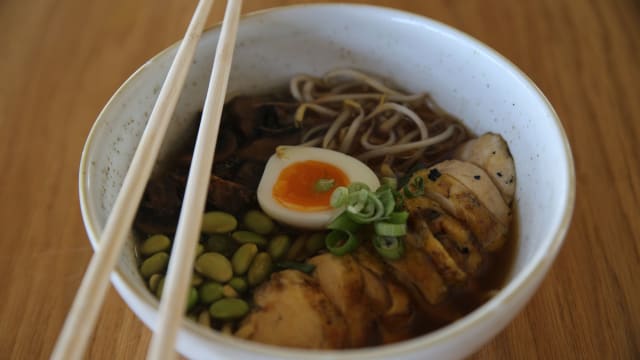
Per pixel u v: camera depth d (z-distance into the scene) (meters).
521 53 0.41
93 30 0.44
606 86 0.39
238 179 0.32
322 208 0.30
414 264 0.26
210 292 0.26
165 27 0.44
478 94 0.32
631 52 0.41
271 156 0.33
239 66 0.35
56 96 0.40
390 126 0.35
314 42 0.35
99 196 0.25
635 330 0.29
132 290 0.21
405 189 0.29
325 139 0.34
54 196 0.35
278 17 0.33
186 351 0.21
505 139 0.31
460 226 0.28
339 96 0.36
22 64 0.42
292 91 0.36
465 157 0.32
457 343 0.20
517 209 0.29
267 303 0.25
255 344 0.20
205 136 0.25
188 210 0.23
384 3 0.44
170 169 0.32
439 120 0.35
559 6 0.44
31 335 0.29
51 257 0.33
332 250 0.27
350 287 0.25
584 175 0.35
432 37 0.33
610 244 0.32
